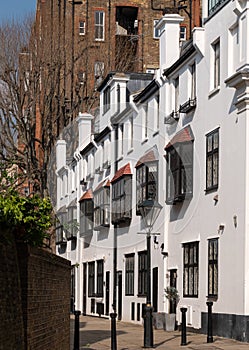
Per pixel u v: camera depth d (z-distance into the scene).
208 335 23.84
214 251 27.44
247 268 24.33
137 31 63.19
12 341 10.61
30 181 43.06
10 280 10.90
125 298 38.75
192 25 58.22
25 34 49.25
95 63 60.44
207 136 28.66
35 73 48.16
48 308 14.19
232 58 26.66
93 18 62.22
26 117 47.00
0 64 47.34
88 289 46.28
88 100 51.50
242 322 24.17
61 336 16.59
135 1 63.19
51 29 54.06
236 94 25.66
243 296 24.28
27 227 12.31
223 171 26.84
